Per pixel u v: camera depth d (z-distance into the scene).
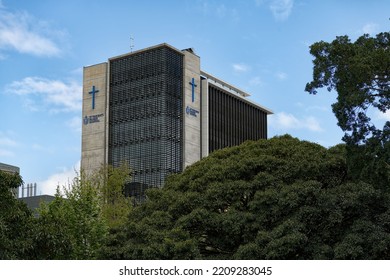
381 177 22.25
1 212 20.16
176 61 91.00
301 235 22.14
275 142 29.45
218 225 24.42
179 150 88.31
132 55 92.44
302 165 25.92
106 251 25.17
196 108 92.25
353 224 22.98
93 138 93.12
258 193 24.58
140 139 88.38
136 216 29.25
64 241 21.12
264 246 22.61
